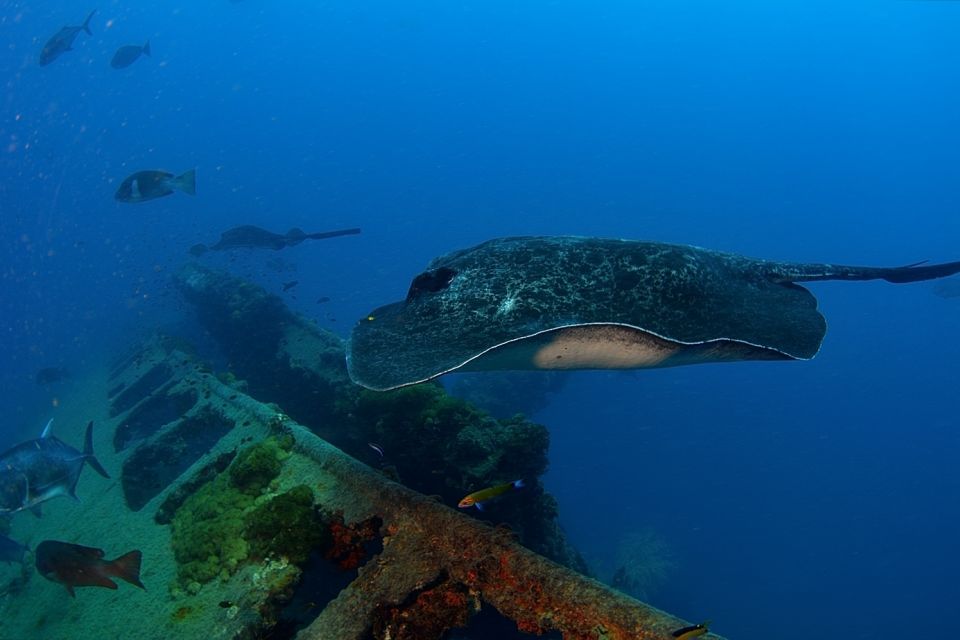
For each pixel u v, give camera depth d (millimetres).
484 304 3240
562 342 3117
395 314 3574
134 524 5480
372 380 2816
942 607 22469
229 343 12547
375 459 7148
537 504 6430
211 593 3857
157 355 12062
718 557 22688
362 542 3916
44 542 3727
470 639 5637
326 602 5203
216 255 32219
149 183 8867
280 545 3895
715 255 4172
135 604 4117
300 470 4668
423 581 3391
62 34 12172
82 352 23047
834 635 20000
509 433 6211
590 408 28766
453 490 6301
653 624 2660
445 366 2779
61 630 4289
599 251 3580
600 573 16594
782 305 4012
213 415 7113
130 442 8375
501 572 3275
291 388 9422
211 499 4586
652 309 3342
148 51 14789
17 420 18047
